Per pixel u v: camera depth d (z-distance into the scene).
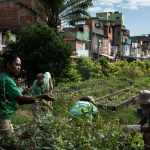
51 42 22.55
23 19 46.47
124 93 28.11
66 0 37.09
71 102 14.04
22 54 22.38
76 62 40.62
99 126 6.87
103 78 41.19
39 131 5.66
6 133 5.85
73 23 38.59
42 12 38.12
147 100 8.34
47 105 6.86
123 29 89.69
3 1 47.19
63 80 29.58
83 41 63.47
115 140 6.72
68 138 5.92
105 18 92.38
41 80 12.15
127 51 94.12
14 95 6.45
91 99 9.29
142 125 8.46
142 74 51.47
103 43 75.62
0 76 6.47
